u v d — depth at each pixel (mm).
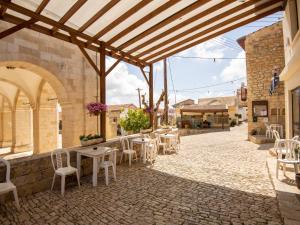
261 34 11102
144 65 7918
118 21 4629
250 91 11555
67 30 4637
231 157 7191
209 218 3012
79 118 9094
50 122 11344
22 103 12633
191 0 4277
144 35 5398
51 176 4348
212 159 6922
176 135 8375
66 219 3051
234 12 4746
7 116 14523
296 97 5695
